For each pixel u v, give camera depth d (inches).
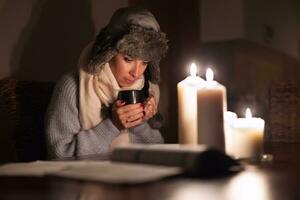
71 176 23.7
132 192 20.3
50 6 62.7
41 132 55.5
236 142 31.9
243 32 82.9
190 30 84.9
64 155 46.1
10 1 57.5
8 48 57.1
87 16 68.5
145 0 78.2
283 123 56.0
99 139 46.9
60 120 47.6
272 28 83.0
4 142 52.8
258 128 31.9
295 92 55.7
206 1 85.0
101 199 19.1
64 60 65.0
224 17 84.0
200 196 19.4
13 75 57.7
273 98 56.9
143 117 47.0
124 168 24.7
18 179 24.6
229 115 33.7
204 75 83.8
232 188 21.1
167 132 81.0
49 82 58.2
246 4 83.2
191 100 33.4
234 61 83.8
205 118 29.9
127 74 48.7
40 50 61.3
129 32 45.7
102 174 23.4
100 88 49.2
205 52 84.7
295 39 81.0
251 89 81.6
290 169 27.6
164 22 82.1
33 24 60.4
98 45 48.0
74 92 49.2
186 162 23.8
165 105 80.7
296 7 81.2
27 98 54.0
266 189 20.8
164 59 81.0
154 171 23.4
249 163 30.7
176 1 85.4
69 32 65.6
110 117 48.8
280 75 81.4
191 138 33.3
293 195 19.5
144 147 26.5
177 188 21.1
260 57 83.4
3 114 52.7
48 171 26.2
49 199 19.6
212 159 24.6
